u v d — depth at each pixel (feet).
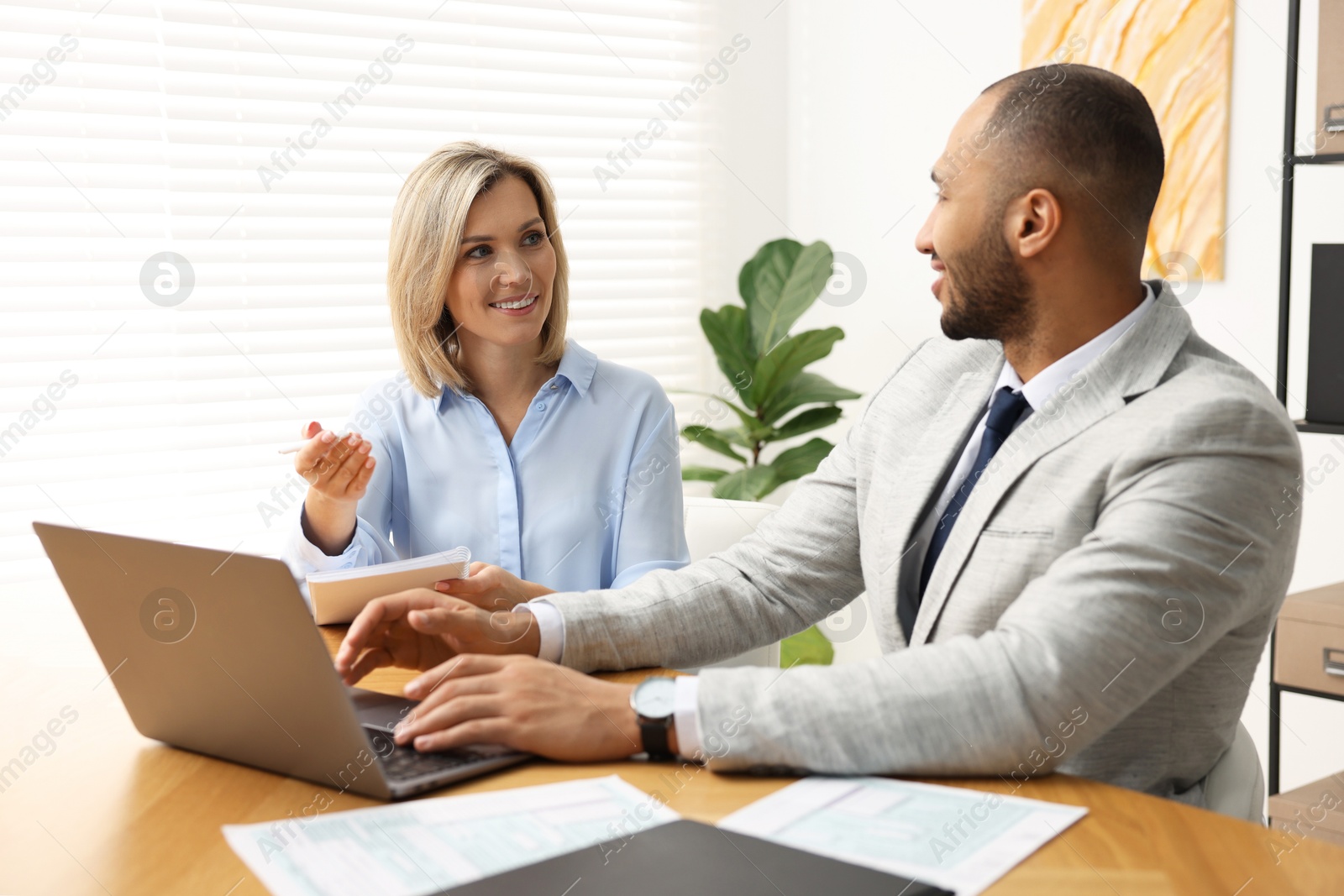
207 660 2.70
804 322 10.62
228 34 8.43
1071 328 3.59
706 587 4.00
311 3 8.70
